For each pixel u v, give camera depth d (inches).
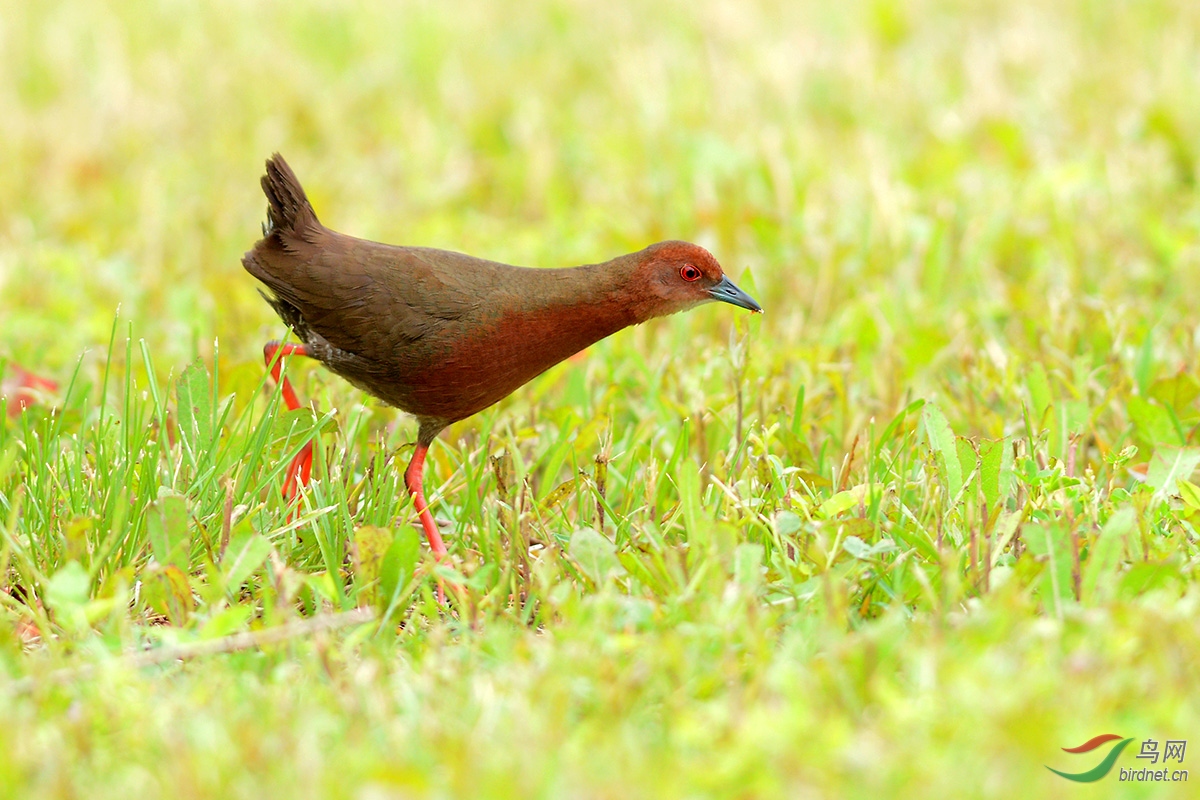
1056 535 295.0
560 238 628.1
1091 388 441.7
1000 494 339.3
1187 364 453.1
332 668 274.5
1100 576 294.7
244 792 227.0
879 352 493.4
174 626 299.9
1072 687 245.4
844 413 430.0
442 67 894.4
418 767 228.7
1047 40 852.0
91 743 243.1
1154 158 653.3
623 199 669.3
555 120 781.9
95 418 414.3
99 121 796.6
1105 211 605.6
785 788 225.6
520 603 329.4
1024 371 454.9
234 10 1035.3
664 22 966.4
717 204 638.5
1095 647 261.9
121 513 313.0
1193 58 797.9
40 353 491.8
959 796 221.0
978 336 510.9
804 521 326.3
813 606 296.7
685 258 384.5
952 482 341.4
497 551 333.7
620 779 227.9
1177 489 356.5
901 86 805.2
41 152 761.0
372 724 251.8
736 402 409.7
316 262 366.3
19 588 326.6
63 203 690.8
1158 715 239.9
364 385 377.7
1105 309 486.6
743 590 288.7
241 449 351.3
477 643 285.9
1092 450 422.0
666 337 507.5
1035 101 756.0
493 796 221.8
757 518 332.5
